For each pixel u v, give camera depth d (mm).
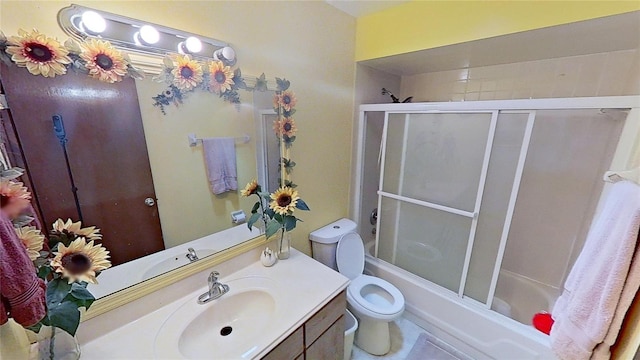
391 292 1777
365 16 1791
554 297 1892
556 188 1906
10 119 741
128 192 998
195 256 1226
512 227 2139
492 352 1604
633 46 1442
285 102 1452
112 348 907
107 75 870
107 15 862
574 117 1749
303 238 1861
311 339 1160
